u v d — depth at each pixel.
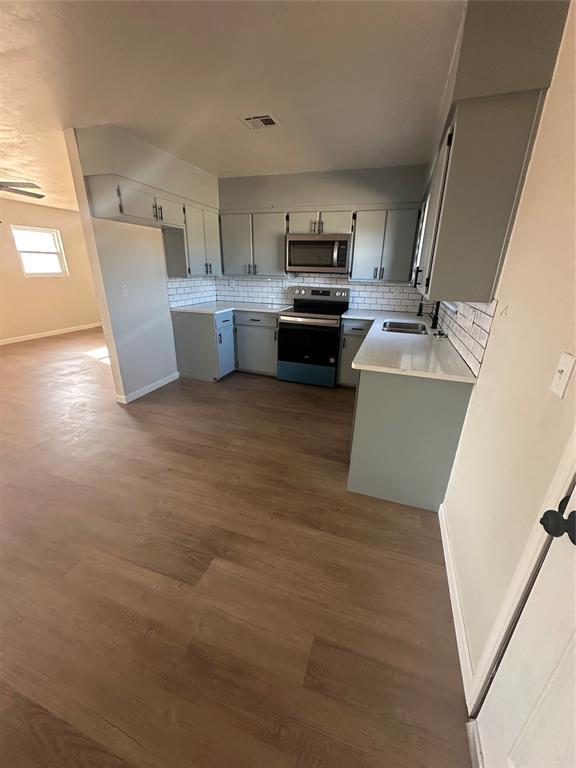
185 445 2.70
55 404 3.43
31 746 0.99
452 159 1.38
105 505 2.01
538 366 0.99
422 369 1.78
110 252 3.06
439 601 1.47
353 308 4.18
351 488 2.16
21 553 1.67
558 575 0.73
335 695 1.13
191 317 3.92
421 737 1.03
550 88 1.17
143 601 1.44
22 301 5.94
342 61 1.62
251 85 1.85
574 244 0.86
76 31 1.42
